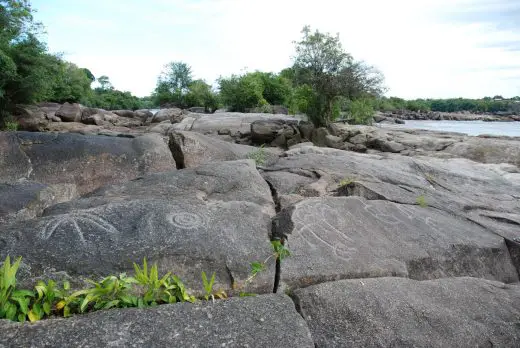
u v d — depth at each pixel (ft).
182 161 20.15
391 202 13.91
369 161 22.91
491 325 8.29
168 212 10.12
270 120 53.72
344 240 10.52
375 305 8.13
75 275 7.63
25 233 8.71
